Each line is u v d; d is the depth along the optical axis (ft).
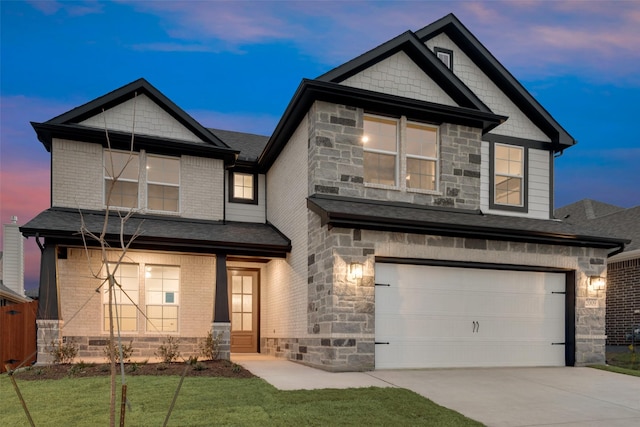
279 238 41.16
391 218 30.60
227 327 36.65
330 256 30.73
